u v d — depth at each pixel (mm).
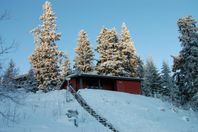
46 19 53031
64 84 46188
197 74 39375
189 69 40281
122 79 46656
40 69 48875
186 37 40531
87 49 59094
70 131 20453
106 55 55250
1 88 13398
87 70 57500
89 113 27562
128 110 30625
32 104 26344
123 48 57438
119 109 30484
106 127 24250
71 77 43969
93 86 45406
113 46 56500
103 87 46344
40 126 20031
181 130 27516
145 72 66625
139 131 25250
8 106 22641
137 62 61375
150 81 65000
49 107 26672
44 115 23594
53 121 22453
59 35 52594
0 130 17375
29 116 22094
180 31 41500
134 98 37375
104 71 54188
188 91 39969
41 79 48938
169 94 63719
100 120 26062
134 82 47625
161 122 29047
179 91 42938
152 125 27281
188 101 41562
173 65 42625
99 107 30453
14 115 19406
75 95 33281
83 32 60469
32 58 50719
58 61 50844
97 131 22266
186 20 41344
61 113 25031
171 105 39594
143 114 30328
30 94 32000
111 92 37844
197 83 39094
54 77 49219
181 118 32906
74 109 27156
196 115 36938
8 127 18391
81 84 43188
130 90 46844
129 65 57250
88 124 23875
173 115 33500
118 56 54625
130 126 26344
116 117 28172
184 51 40781
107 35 56688
